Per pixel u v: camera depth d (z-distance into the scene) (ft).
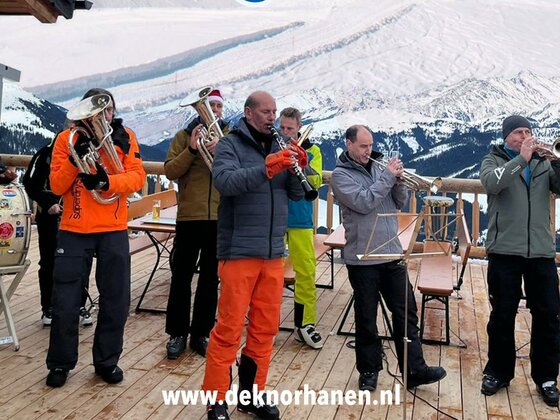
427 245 18.90
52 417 11.69
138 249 17.74
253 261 11.23
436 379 12.73
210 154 13.58
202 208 14.34
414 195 22.25
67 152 12.48
